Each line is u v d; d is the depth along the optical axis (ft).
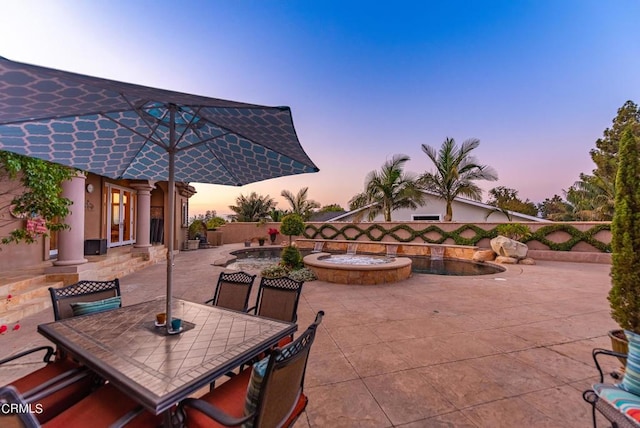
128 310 8.03
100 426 4.65
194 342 5.91
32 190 15.07
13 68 4.13
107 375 4.66
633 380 5.81
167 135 8.91
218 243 56.75
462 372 8.77
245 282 9.58
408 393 7.69
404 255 43.86
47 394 5.08
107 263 23.34
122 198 34.55
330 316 14.17
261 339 6.09
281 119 6.35
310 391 7.77
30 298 15.01
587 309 15.28
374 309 15.34
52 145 8.21
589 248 35.04
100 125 7.74
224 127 7.48
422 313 14.62
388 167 49.85
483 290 19.62
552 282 22.22
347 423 6.53
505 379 8.38
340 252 47.39
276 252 48.16
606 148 55.98
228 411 5.11
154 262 31.83
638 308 8.02
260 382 4.17
